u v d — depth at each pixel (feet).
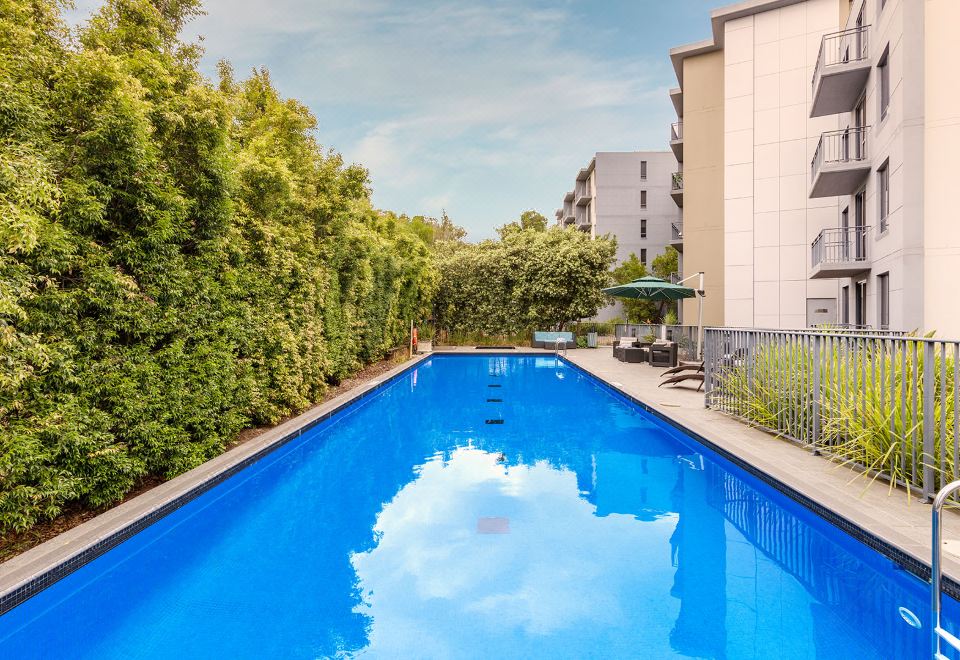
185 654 8.99
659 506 15.58
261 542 13.33
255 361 21.81
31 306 11.35
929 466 12.71
